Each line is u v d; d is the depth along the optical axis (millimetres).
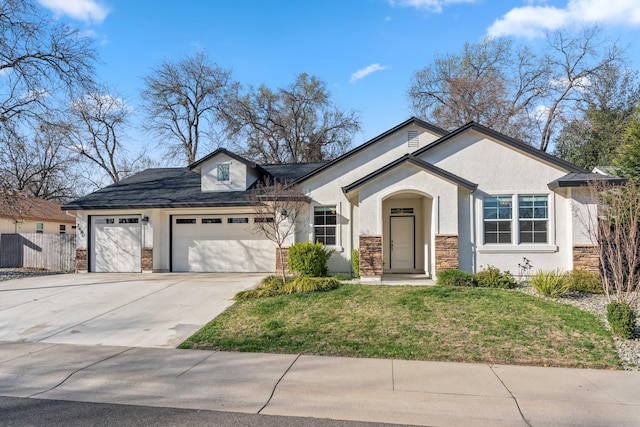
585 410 4855
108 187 19406
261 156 38938
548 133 32656
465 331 7855
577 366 6379
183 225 17188
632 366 6379
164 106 35969
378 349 7082
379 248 13250
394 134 15727
